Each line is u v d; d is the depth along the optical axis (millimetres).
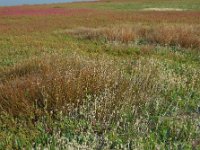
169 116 5672
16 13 37500
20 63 8883
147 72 7641
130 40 15102
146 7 45188
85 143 4324
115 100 5609
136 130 4832
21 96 5750
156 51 12594
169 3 50469
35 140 4656
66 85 5852
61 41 15656
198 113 5871
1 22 27469
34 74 7156
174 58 11305
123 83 6348
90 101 5492
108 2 59469
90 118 5148
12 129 5027
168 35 14461
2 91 6133
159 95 6336
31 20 29109
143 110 5605
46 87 5863
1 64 10430
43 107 5492
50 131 4945
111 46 13562
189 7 42656
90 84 6055
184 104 6148
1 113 5504
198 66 10047
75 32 18484
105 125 5012
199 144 4590
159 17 28469
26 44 14289
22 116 5344
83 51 12617
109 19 27828
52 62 8023
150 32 16484
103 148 4406
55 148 4285
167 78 7352
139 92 6207
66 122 5047
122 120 5059
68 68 6984
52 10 41406
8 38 16500
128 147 4352
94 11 39188
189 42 13586
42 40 15945
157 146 4324
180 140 4695
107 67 7242
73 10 41219
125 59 10562
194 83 7254
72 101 5652
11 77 7770
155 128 5137
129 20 26750
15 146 4609
